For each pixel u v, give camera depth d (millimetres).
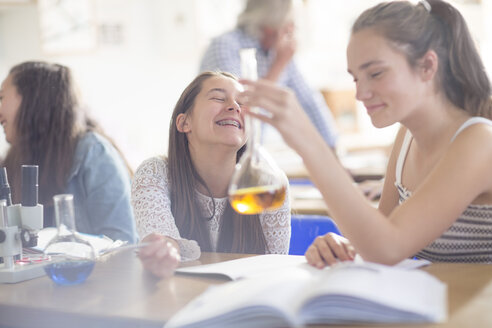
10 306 1007
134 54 4648
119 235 1927
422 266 1116
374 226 1021
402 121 1276
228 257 1300
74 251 1113
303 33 4703
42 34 4406
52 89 1957
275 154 3805
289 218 1615
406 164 1426
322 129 3207
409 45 1162
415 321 785
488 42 4672
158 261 1133
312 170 977
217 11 4684
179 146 1599
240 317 781
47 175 1931
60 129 1948
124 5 4594
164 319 882
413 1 1235
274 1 2875
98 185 1949
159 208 1454
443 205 1086
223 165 1592
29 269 1188
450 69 1233
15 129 1960
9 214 1245
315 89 4848
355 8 4828
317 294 779
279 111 922
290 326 765
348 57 1209
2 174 1264
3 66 4363
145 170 1554
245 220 1578
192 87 1592
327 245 1145
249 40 2961
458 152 1142
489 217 1222
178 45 4703
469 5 4566
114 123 4527
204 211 1611
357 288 795
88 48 4496
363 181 2754
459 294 914
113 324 913
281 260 1189
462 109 1259
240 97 943
